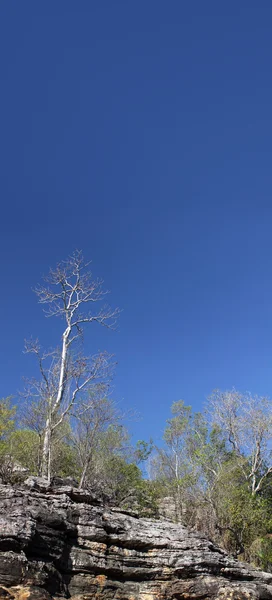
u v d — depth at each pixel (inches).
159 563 690.2
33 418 1026.7
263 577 789.2
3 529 557.9
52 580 579.2
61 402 1050.7
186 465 1316.4
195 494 1203.9
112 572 652.1
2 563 535.8
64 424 1072.2
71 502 679.7
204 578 704.4
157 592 661.9
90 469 1020.5
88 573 631.2
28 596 522.3
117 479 1115.3
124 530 699.4
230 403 1535.4
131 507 1064.2
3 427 1009.5
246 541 1124.5
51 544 604.1
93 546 650.8
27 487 679.1
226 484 1223.5
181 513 1139.9
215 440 1423.5
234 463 1369.3
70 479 774.5
